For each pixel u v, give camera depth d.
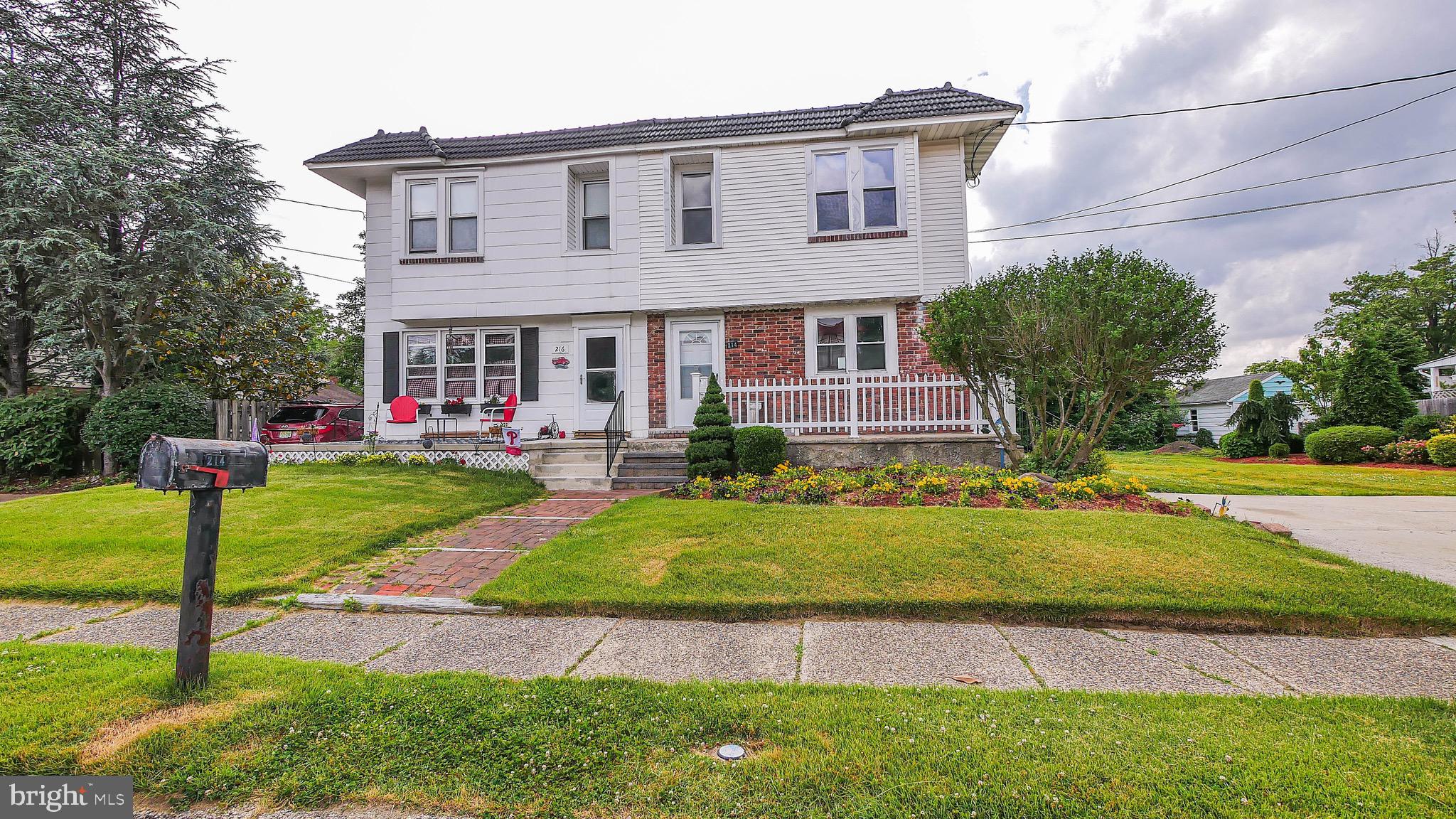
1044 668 3.57
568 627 4.35
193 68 13.94
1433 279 34.16
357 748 2.53
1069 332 7.93
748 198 11.98
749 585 4.80
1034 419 9.62
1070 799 2.10
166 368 13.96
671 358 12.27
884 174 11.76
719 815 2.09
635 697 3.03
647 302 12.14
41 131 11.89
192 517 3.09
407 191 12.55
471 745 2.55
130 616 4.61
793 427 10.27
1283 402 19.42
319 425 13.52
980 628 4.28
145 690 3.02
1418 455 14.88
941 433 10.09
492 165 12.48
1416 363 19.45
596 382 12.41
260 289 14.98
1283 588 4.53
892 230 11.56
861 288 11.63
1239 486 11.23
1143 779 2.21
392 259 12.58
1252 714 2.82
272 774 2.37
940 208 12.19
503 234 12.41
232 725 2.70
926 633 4.18
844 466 9.96
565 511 8.03
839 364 11.86
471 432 12.27
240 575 5.23
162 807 2.21
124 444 10.84
